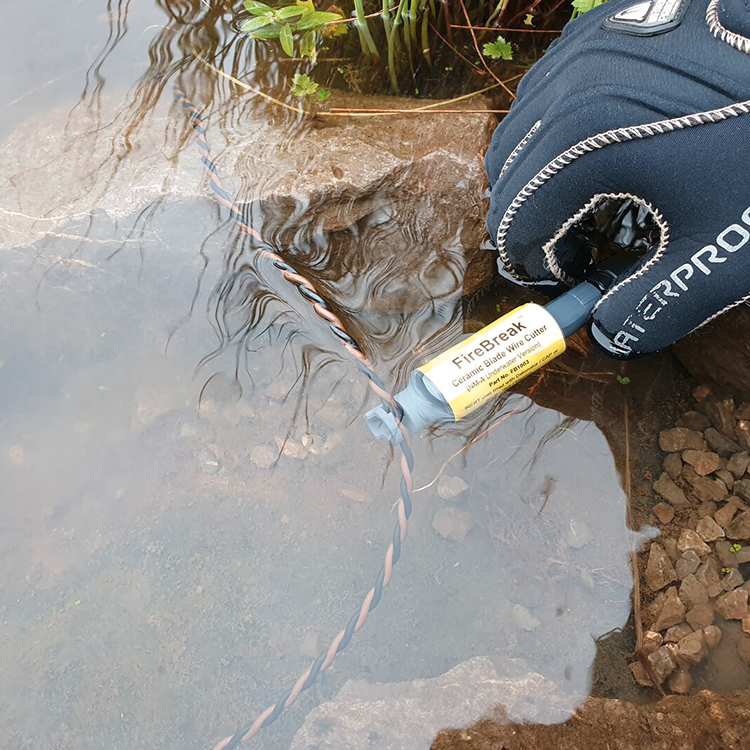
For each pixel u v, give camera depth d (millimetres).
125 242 306
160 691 251
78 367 293
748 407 288
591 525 272
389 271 307
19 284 300
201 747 244
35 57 360
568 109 235
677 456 285
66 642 259
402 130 325
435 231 312
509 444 282
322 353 294
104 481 278
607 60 232
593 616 260
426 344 295
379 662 254
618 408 292
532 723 238
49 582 266
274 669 254
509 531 270
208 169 314
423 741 236
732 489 278
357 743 237
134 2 379
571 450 283
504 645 255
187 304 301
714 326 287
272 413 285
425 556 268
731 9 218
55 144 327
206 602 263
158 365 292
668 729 234
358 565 268
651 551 269
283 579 266
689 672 250
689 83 220
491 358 258
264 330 297
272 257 299
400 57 368
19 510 274
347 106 342
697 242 236
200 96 345
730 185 223
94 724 248
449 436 282
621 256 279
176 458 281
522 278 295
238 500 277
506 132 270
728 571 264
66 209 310
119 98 344
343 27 373
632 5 238
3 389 289
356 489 277
